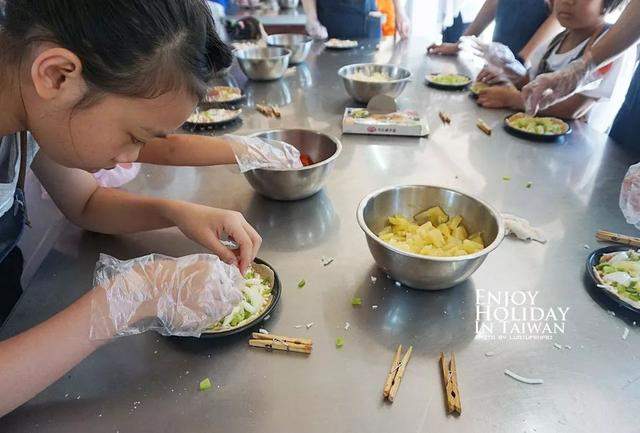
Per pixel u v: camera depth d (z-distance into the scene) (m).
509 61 1.82
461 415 0.55
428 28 4.00
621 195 0.90
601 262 0.81
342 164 1.24
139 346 0.65
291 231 0.94
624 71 1.83
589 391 0.59
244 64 1.93
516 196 1.08
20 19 0.48
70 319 0.57
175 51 0.51
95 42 0.46
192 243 0.90
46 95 0.49
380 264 0.76
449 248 0.80
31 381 0.53
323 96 1.81
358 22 2.87
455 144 1.37
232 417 0.55
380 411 0.56
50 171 0.86
